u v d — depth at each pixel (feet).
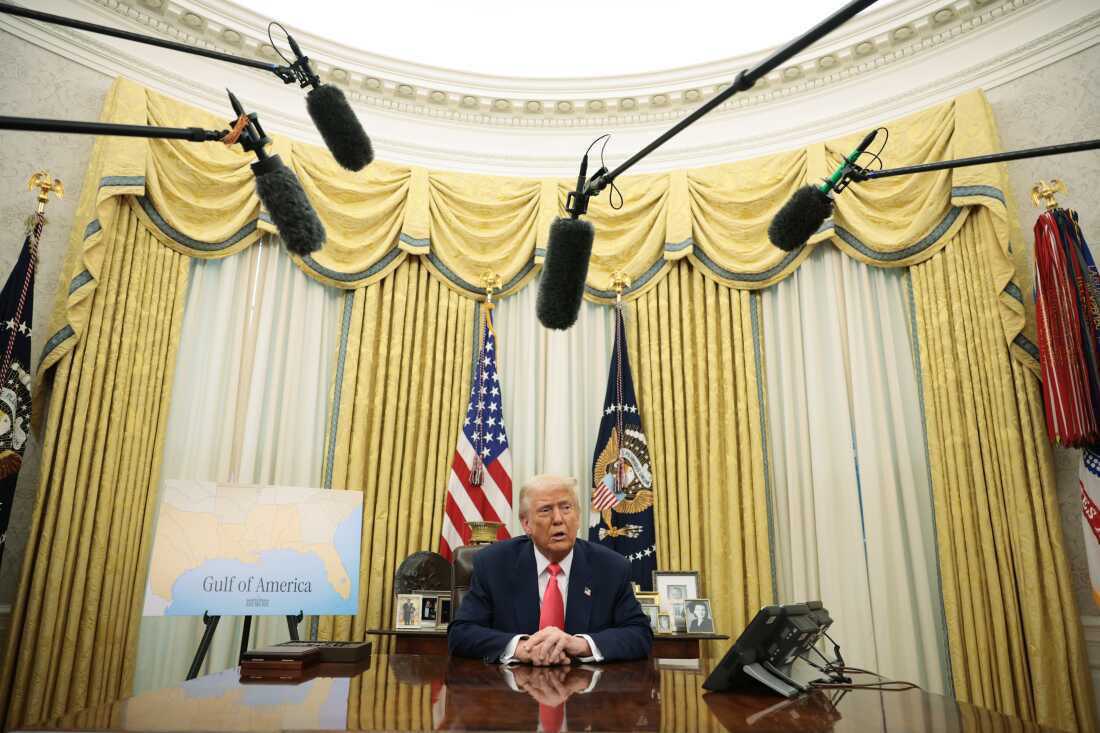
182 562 11.13
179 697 4.66
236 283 16.69
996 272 14.55
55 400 13.84
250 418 16.02
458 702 4.62
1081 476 12.62
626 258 18.31
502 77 19.03
